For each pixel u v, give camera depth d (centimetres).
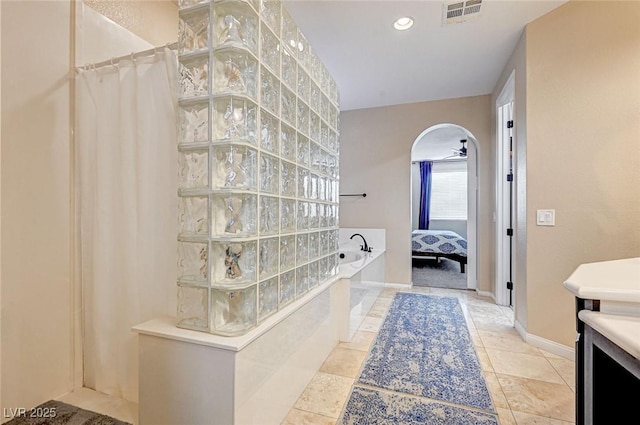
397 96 390
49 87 165
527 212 240
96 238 170
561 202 224
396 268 420
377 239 426
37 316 161
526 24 242
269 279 143
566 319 221
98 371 172
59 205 170
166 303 155
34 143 159
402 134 418
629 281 91
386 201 424
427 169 793
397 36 260
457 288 414
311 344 185
